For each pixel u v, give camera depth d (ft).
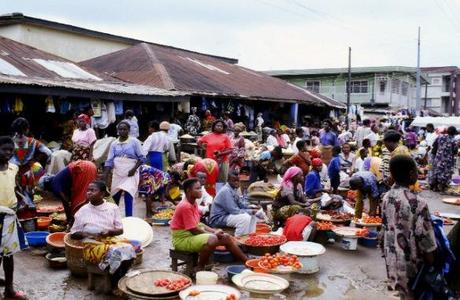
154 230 28.94
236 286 19.94
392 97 135.85
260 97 72.08
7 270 17.92
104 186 19.72
